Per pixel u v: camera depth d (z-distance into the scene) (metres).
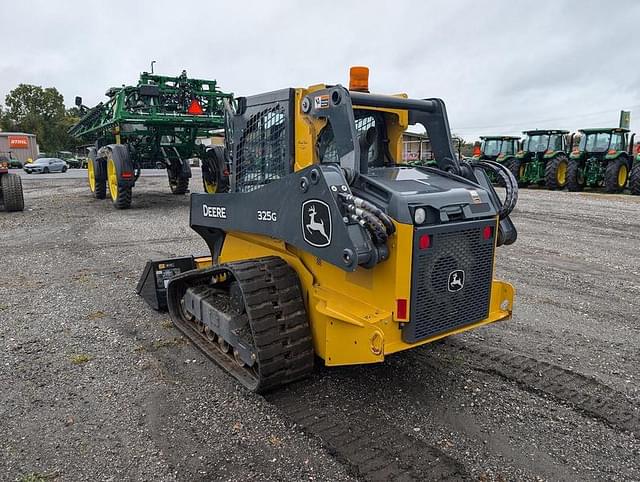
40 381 3.61
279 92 3.50
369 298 3.03
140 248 7.95
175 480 2.58
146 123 11.06
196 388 3.51
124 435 2.96
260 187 3.50
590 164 18.45
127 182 11.78
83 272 6.51
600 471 2.69
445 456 2.78
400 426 3.06
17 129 77.56
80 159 45.31
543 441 2.94
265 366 3.21
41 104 82.88
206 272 3.85
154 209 12.30
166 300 5.01
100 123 13.38
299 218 3.10
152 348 4.18
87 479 2.58
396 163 3.85
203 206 4.32
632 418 3.19
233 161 4.08
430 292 2.99
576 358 4.04
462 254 3.11
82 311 5.06
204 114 11.44
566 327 4.71
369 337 2.88
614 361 4.00
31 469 2.65
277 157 3.60
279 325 3.26
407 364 3.88
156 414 3.18
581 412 3.26
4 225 10.03
